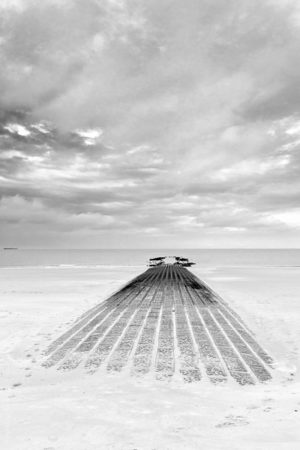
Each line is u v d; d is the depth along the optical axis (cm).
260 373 1082
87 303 2488
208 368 1122
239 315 2064
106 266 8294
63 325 1773
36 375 1070
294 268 7256
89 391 870
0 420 646
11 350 1338
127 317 1975
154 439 532
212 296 2886
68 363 1181
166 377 1031
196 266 8319
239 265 8888
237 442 505
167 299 2691
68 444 517
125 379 1009
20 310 2202
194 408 716
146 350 1322
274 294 3033
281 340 1498
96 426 596
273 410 686
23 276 5016
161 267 7688
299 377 1051
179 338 1508
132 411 689
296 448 462
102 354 1275
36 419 643
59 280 4353
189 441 519
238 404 752
